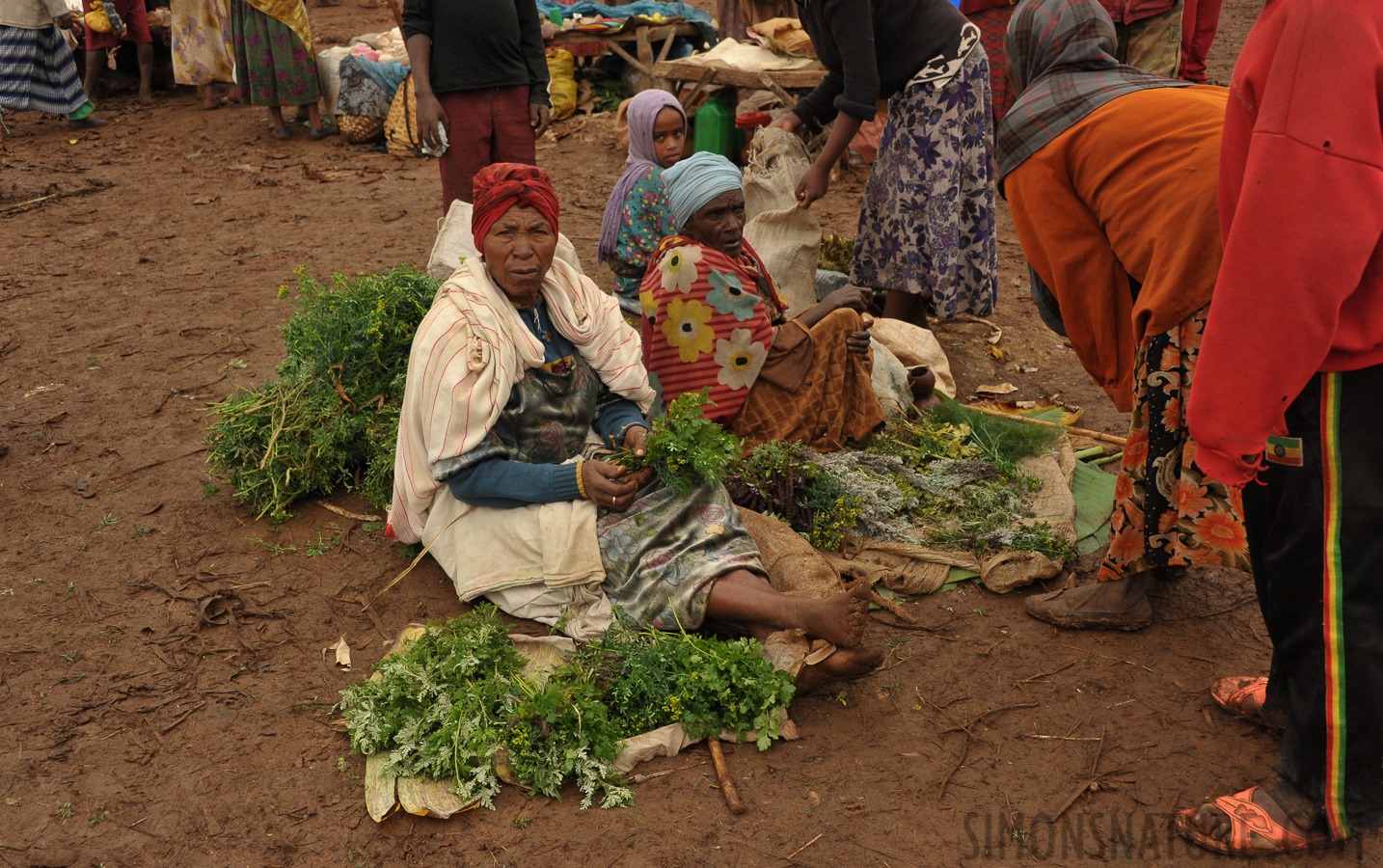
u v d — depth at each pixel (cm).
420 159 888
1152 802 242
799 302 495
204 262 642
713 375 370
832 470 360
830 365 378
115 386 470
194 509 372
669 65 823
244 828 236
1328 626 204
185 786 248
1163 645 299
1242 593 323
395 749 251
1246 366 188
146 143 945
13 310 564
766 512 343
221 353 505
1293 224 177
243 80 944
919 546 338
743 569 282
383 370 395
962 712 273
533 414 304
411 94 880
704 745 261
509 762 246
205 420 438
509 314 294
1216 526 275
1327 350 184
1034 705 276
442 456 286
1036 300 326
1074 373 500
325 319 402
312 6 1498
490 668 267
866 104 451
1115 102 264
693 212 364
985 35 713
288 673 288
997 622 312
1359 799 211
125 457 408
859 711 274
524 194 285
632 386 324
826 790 246
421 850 230
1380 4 172
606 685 266
